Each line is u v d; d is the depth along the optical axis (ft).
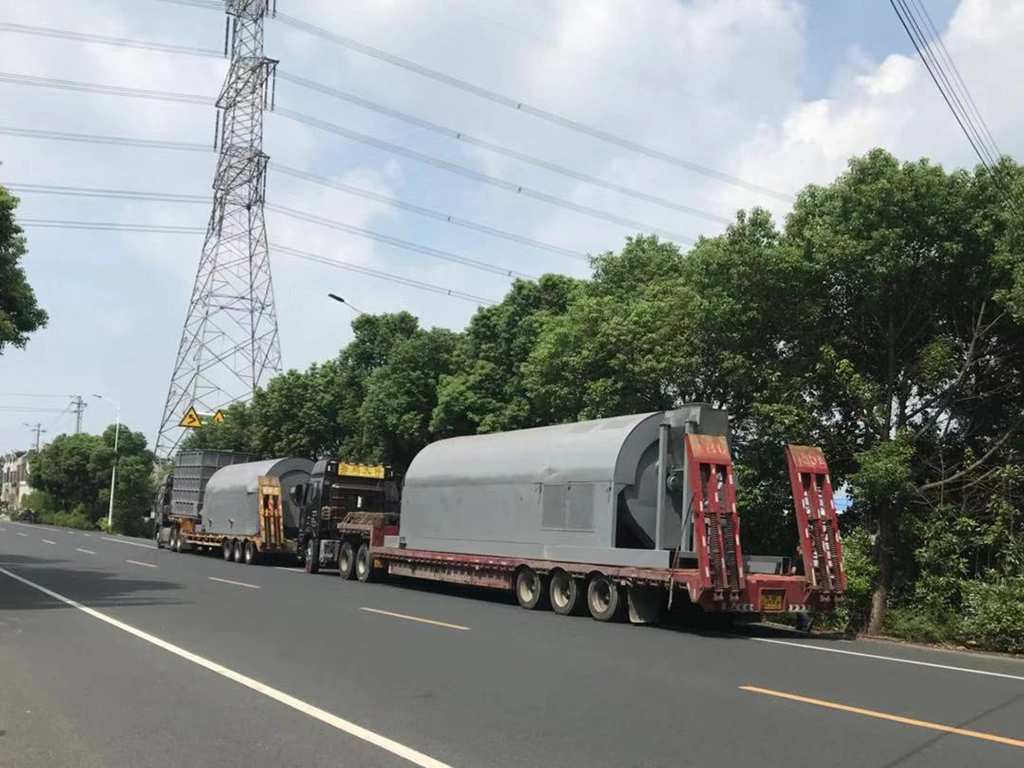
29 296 56.54
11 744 21.21
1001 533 52.34
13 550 107.04
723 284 59.21
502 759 20.31
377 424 107.65
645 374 65.31
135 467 229.04
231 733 22.31
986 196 52.65
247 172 150.41
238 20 144.15
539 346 81.66
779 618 55.88
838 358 58.08
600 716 24.76
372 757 20.33
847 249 53.98
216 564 93.30
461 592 69.10
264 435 139.74
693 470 46.73
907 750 21.72
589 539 53.11
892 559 55.57
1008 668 38.42
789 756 20.95
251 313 157.99
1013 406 57.62
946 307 56.80
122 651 34.12
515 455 60.85
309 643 37.11
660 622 51.60
